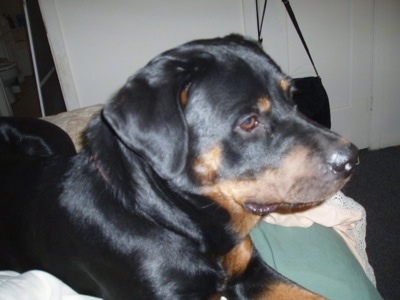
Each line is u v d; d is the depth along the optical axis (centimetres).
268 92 40
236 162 40
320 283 46
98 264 43
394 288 71
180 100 38
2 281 38
